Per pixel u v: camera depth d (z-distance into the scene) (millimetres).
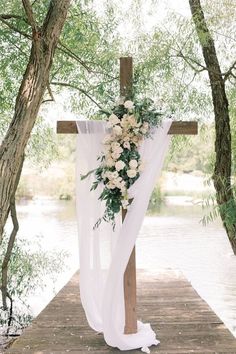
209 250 11258
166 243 12234
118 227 3723
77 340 3838
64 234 13609
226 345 3678
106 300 3547
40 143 6984
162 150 3660
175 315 4523
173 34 5676
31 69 3664
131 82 3707
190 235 13531
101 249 3783
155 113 3590
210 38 5270
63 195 22344
